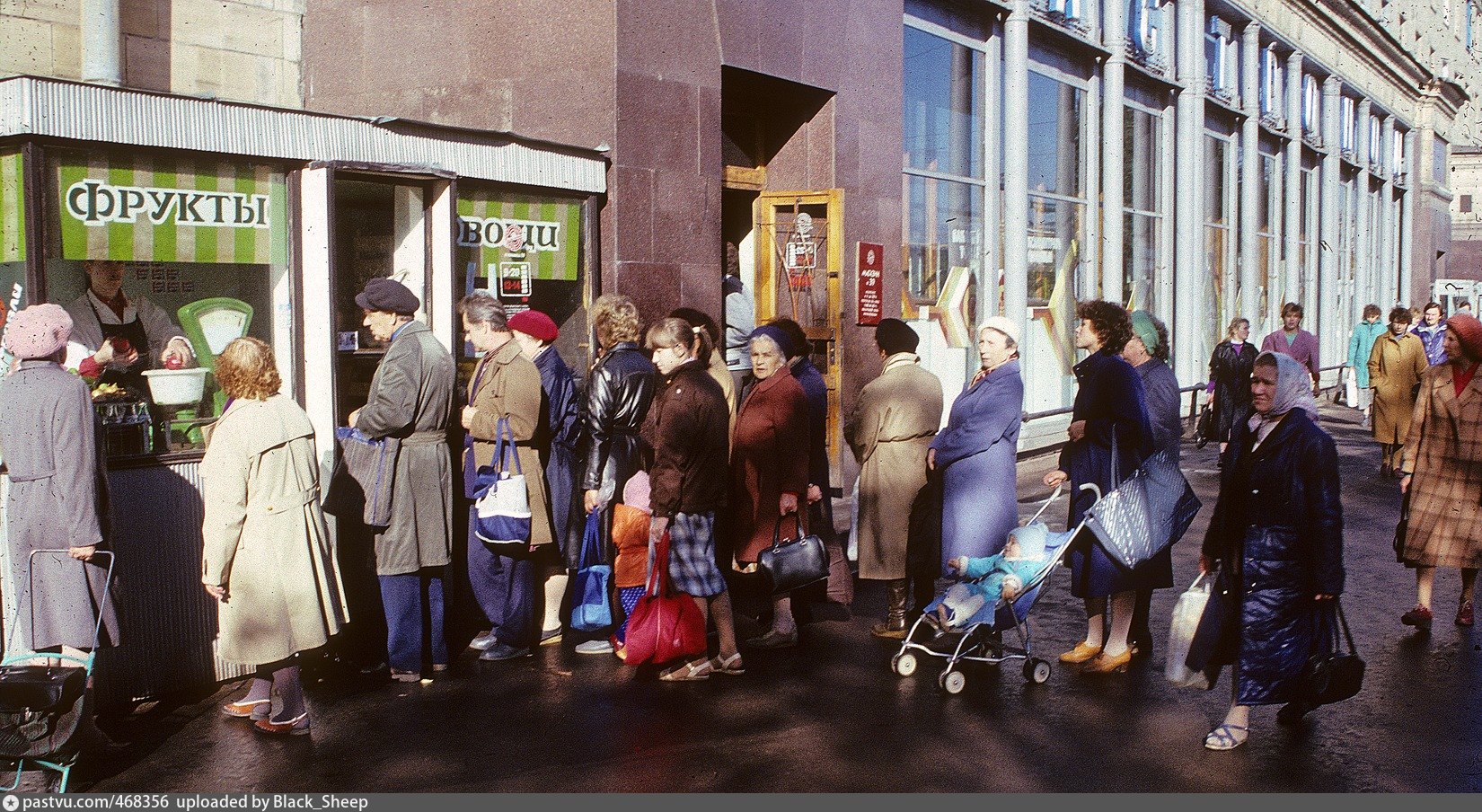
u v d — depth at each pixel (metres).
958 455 6.87
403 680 6.44
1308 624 5.43
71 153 5.67
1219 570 5.82
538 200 8.02
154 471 5.95
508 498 6.56
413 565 6.29
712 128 9.27
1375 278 34.03
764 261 10.92
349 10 9.39
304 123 6.54
